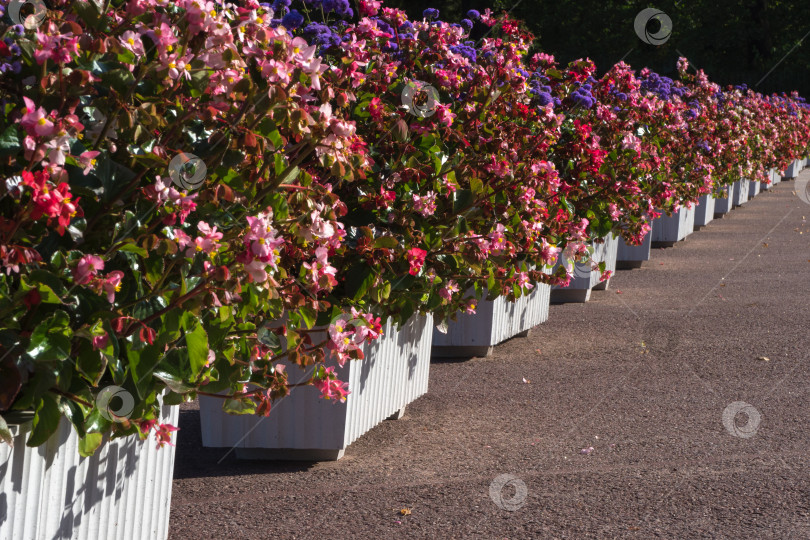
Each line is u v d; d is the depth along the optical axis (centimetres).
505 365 761
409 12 2939
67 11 273
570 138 779
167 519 367
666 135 1222
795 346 825
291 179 331
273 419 504
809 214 2053
